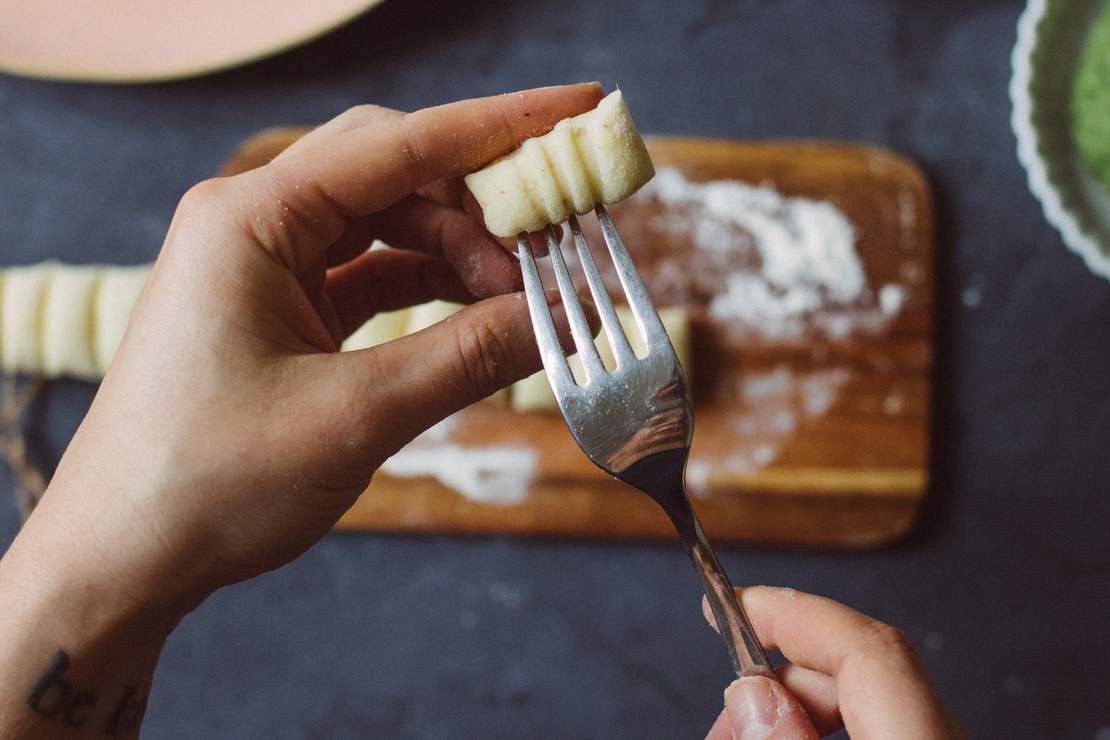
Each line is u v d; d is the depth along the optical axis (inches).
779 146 18.6
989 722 18.2
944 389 18.4
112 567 11.6
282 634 18.7
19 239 19.1
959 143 18.5
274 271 11.7
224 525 11.7
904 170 18.4
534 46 19.0
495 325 11.7
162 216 19.1
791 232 18.5
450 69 19.0
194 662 18.8
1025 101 16.3
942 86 18.5
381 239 13.9
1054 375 18.3
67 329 18.3
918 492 18.1
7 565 11.8
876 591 18.3
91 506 11.5
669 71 18.8
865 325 18.3
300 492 11.6
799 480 18.2
